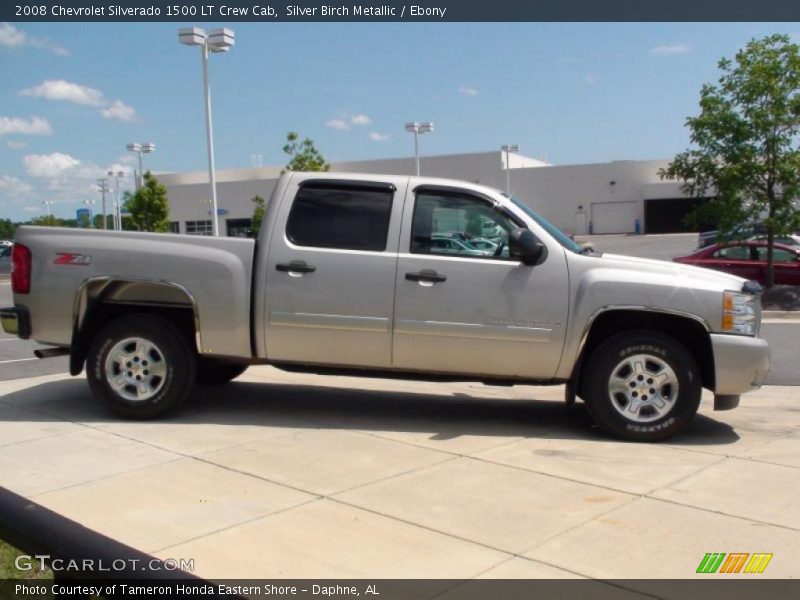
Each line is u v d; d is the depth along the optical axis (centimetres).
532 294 664
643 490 537
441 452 625
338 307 679
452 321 669
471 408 787
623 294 655
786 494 530
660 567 419
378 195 691
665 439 661
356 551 438
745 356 650
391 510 498
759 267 1773
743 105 1622
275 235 690
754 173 1619
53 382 892
